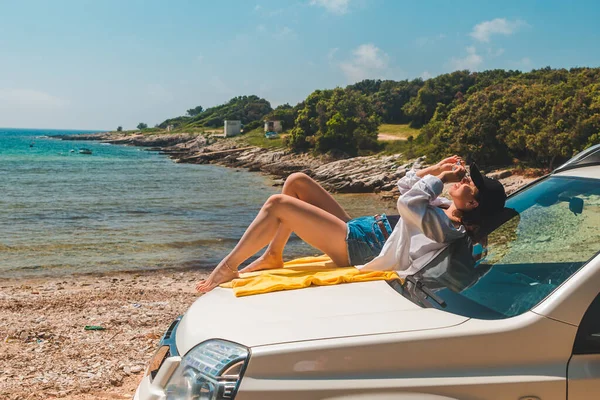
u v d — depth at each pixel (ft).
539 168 168.86
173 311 26.71
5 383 16.56
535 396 7.35
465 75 431.43
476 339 7.57
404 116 452.35
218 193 147.74
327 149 295.89
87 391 16.22
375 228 12.37
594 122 157.89
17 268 46.37
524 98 183.32
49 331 22.27
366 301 8.85
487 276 8.91
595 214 8.67
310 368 7.47
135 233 71.67
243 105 655.35
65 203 112.16
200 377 7.71
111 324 23.70
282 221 12.21
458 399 7.35
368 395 7.32
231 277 11.88
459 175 11.91
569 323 7.53
